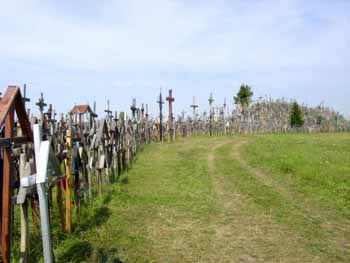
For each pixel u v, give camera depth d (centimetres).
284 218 927
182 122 4478
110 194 1153
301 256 692
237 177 1505
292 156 1948
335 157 1925
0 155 488
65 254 647
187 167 1798
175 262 657
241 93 5862
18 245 664
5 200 475
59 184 758
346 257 686
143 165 1884
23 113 505
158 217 934
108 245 717
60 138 1052
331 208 1004
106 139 1358
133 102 2580
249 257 687
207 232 824
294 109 5766
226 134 4825
